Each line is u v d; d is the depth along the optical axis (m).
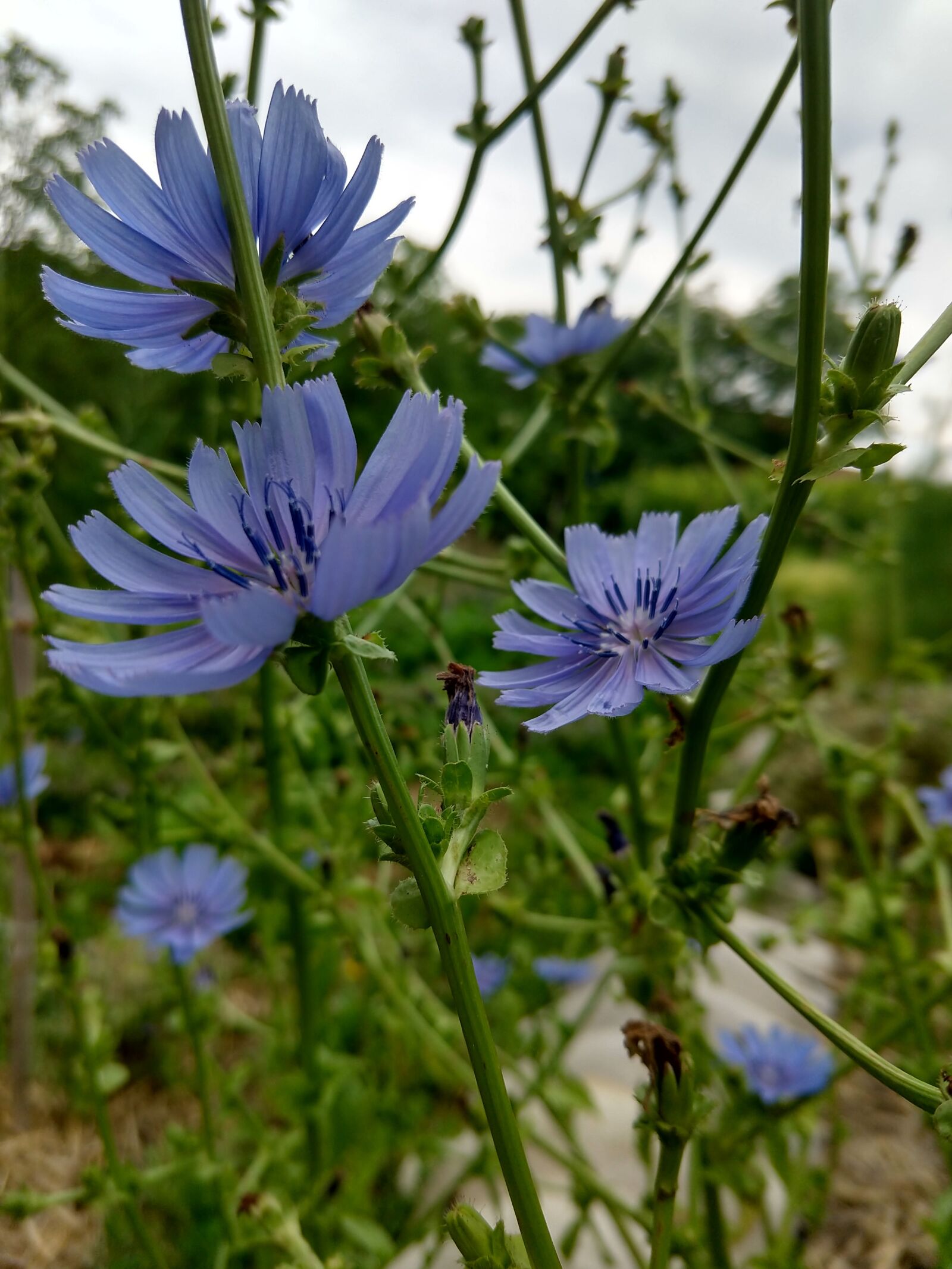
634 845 0.21
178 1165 0.26
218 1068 0.33
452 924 0.09
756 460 0.27
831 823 0.33
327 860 0.26
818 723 0.28
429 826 0.10
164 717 0.29
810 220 0.10
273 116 0.10
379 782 0.10
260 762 0.34
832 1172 0.27
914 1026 0.25
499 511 0.24
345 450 0.10
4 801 0.28
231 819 0.27
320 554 0.09
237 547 0.10
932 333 0.12
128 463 0.10
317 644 0.09
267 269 0.10
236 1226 0.24
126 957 0.43
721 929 0.13
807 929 0.33
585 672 0.13
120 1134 0.36
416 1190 0.29
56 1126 0.36
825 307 0.11
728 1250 0.22
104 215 0.10
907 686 0.69
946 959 0.26
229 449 0.24
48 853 0.49
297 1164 0.28
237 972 0.45
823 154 0.10
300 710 0.29
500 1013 0.29
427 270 0.23
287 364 0.11
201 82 0.09
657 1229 0.13
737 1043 0.26
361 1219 0.25
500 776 0.28
